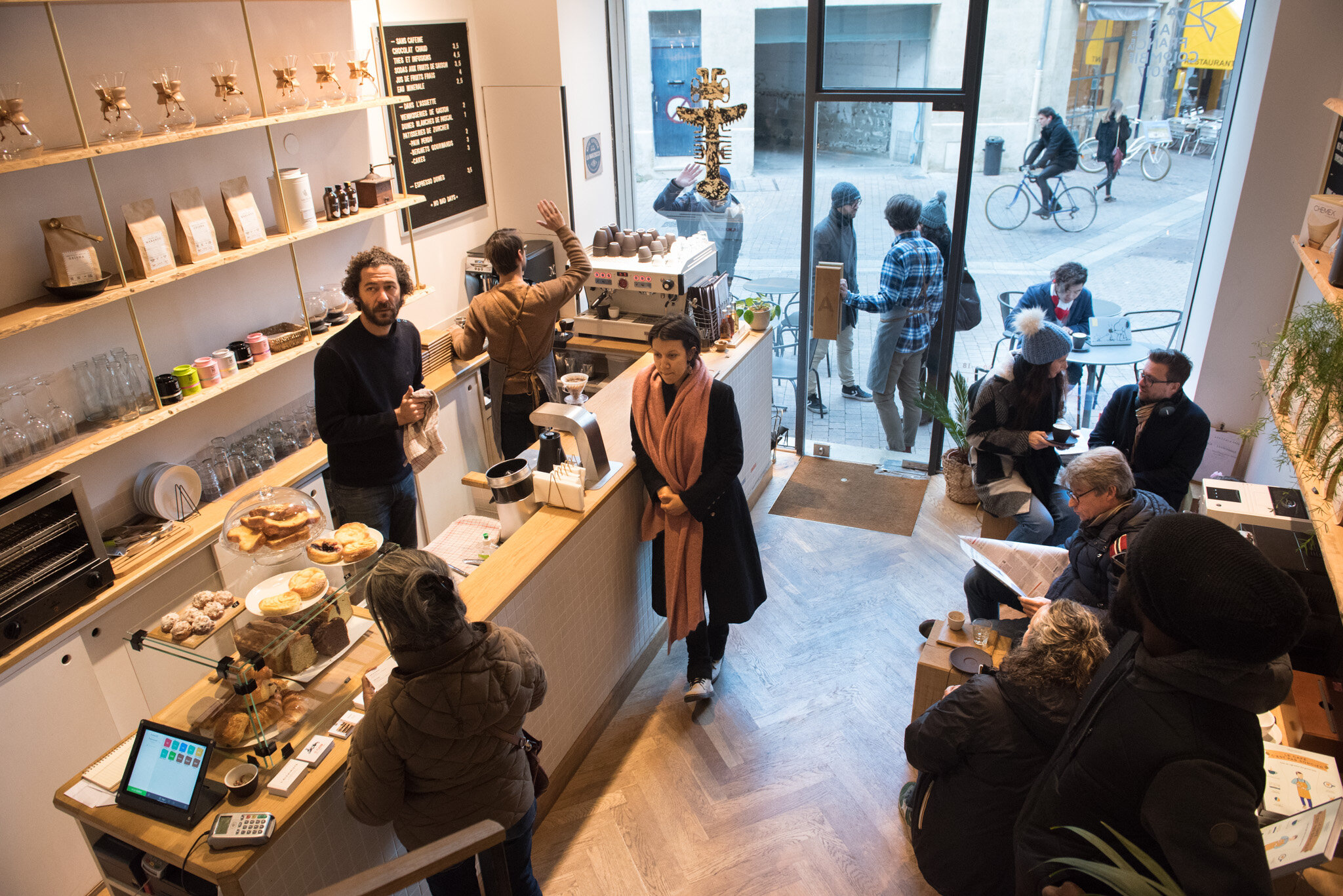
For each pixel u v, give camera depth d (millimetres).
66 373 2834
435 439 3318
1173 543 1251
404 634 1631
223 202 3223
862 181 4461
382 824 1809
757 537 4363
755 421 4492
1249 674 1223
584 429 2826
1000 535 3949
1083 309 4500
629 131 5156
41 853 2535
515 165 4840
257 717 1860
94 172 2566
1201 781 1214
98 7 2805
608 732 3189
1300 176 3785
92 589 2633
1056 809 1453
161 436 3182
